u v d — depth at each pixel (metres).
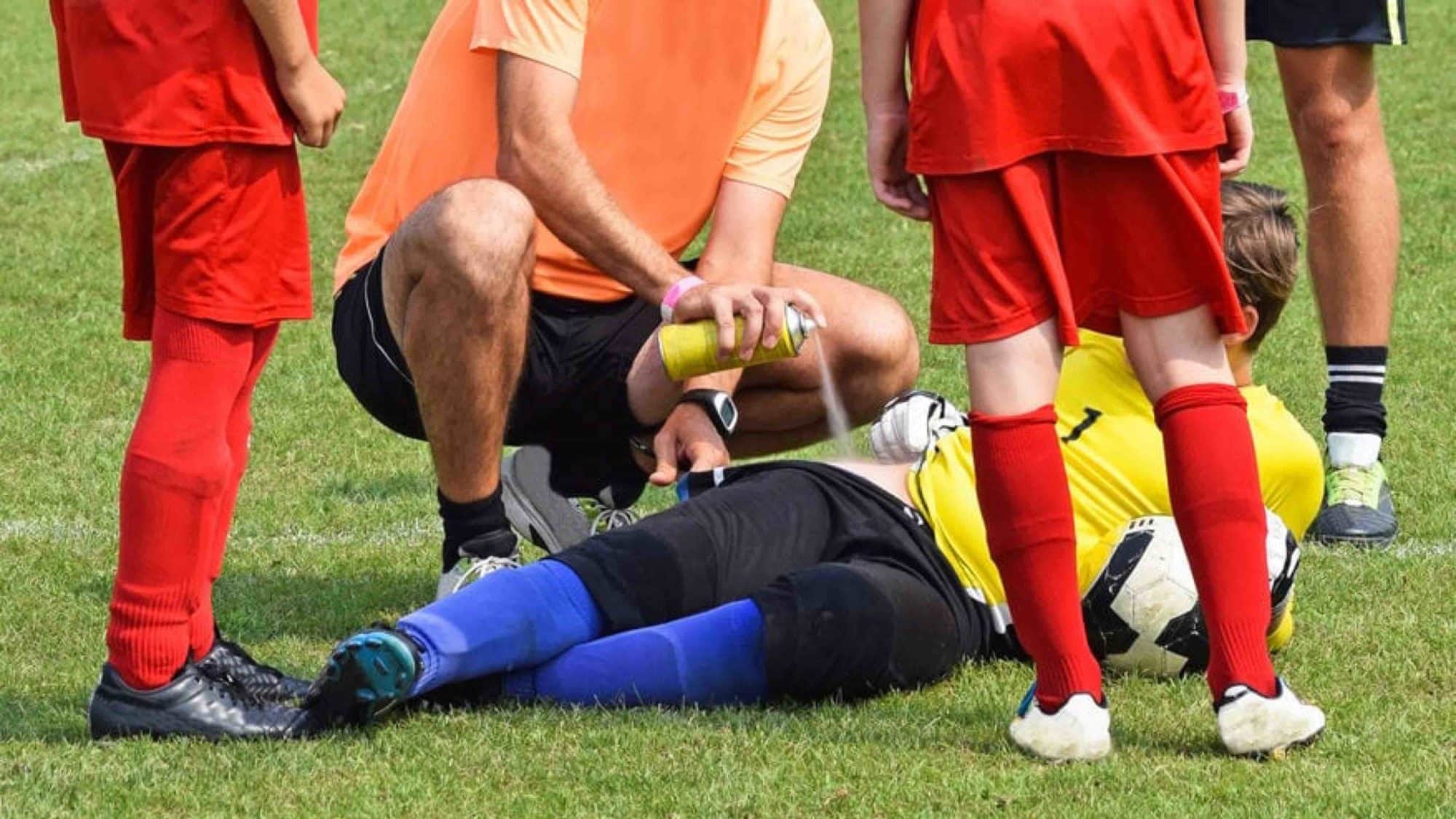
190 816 7.93
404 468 14.67
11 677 9.88
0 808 7.97
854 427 12.92
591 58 11.92
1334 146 13.41
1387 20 13.31
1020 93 8.41
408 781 8.28
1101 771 8.35
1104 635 9.79
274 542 12.77
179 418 8.79
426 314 10.04
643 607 9.62
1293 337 17.83
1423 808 7.92
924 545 10.10
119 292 20.23
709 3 11.84
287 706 9.22
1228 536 8.54
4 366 17.38
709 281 11.92
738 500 10.16
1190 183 8.52
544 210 10.83
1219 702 8.58
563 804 8.04
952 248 8.59
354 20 37.12
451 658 9.01
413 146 11.87
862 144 26.78
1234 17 8.95
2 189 24.73
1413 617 10.72
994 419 8.53
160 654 8.83
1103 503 10.26
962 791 8.12
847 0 38.00
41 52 35.25
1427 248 20.94
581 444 12.38
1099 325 8.84
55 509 13.40
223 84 8.66
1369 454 12.87
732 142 12.09
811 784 8.23
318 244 22.44
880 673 9.47
